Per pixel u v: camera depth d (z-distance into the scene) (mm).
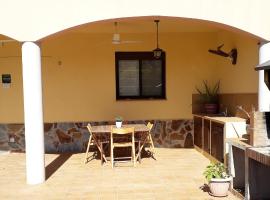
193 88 8477
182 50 8438
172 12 5312
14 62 8180
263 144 4668
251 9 5371
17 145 8320
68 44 8258
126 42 8180
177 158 7367
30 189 5316
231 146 5117
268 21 5379
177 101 8492
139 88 8523
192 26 7578
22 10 5305
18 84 8211
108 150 8047
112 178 5895
